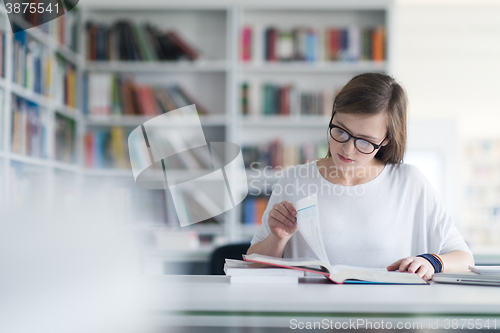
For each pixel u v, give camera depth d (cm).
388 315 77
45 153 284
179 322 78
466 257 125
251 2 357
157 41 353
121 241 98
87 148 337
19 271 85
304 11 369
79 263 90
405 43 568
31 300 79
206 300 79
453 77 639
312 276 116
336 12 368
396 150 141
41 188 265
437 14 502
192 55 354
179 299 80
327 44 351
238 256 183
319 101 351
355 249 140
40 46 284
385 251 140
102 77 343
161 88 347
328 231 141
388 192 143
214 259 183
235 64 352
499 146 795
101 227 97
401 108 129
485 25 521
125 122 344
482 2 475
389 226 141
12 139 246
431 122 727
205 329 83
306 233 115
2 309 76
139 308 78
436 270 115
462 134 806
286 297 82
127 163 337
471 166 800
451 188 715
